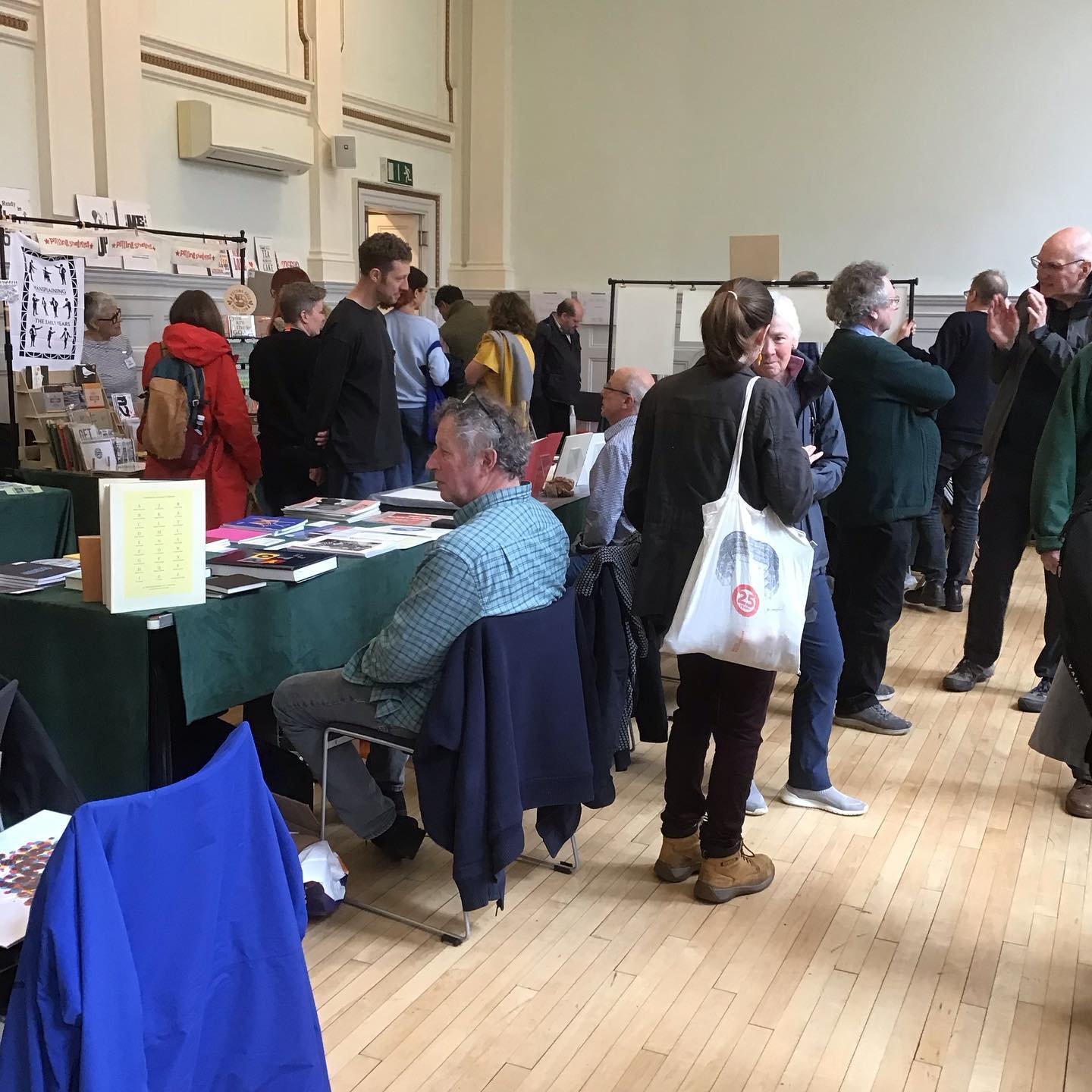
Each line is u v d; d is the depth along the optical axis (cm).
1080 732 306
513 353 527
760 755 361
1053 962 244
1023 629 515
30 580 254
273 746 283
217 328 427
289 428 450
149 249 637
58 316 434
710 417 238
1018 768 353
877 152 832
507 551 237
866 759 358
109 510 229
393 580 301
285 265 780
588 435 420
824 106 844
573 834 275
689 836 277
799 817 315
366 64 846
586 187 938
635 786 339
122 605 232
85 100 618
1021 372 389
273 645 258
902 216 831
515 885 276
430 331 534
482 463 243
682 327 528
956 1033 218
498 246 970
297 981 155
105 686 236
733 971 239
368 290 413
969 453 524
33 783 192
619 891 274
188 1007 140
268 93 751
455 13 941
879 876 281
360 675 247
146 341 658
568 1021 220
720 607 236
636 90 908
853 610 375
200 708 238
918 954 246
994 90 791
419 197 922
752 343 239
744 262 510
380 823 273
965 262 817
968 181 808
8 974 150
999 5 781
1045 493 306
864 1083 203
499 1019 221
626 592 283
